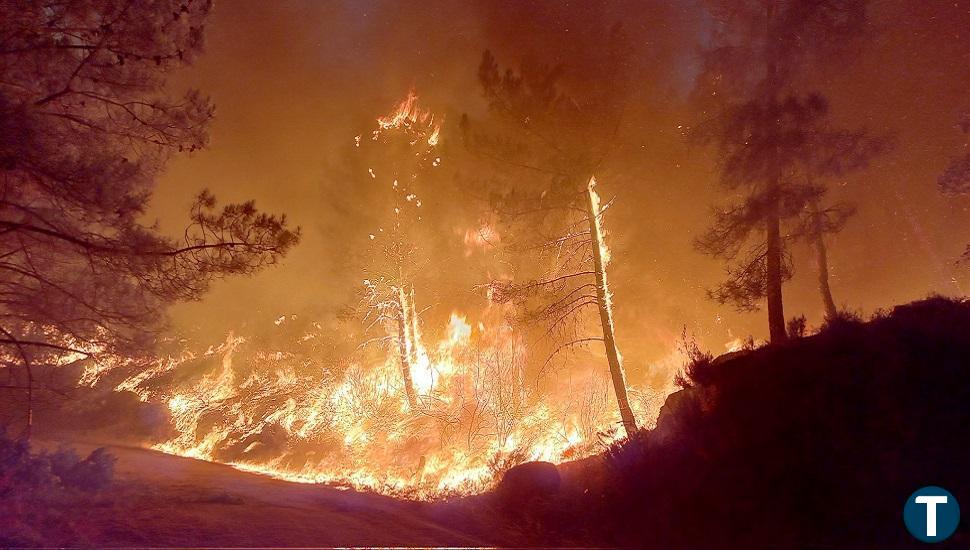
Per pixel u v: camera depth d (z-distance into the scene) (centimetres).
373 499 1784
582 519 1202
